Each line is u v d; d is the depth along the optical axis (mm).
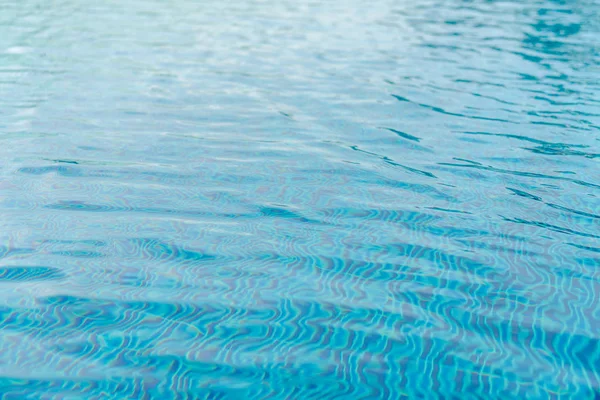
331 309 2287
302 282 2457
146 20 7836
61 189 3207
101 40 6633
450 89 5230
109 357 1997
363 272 2537
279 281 2459
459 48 6688
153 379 1908
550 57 6316
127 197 3148
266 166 3596
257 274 2504
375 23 8070
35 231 2779
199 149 3818
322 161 3691
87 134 3992
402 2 9945
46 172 3406
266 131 4180
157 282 2426
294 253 2672
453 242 2795
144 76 5375
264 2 9656
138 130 4102
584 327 2209
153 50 6293
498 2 9875
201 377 1925
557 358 2051
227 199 3168
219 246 2711
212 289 2393
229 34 7195
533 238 2838
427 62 6105
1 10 8102
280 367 1979
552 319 2254
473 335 2158
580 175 3545
